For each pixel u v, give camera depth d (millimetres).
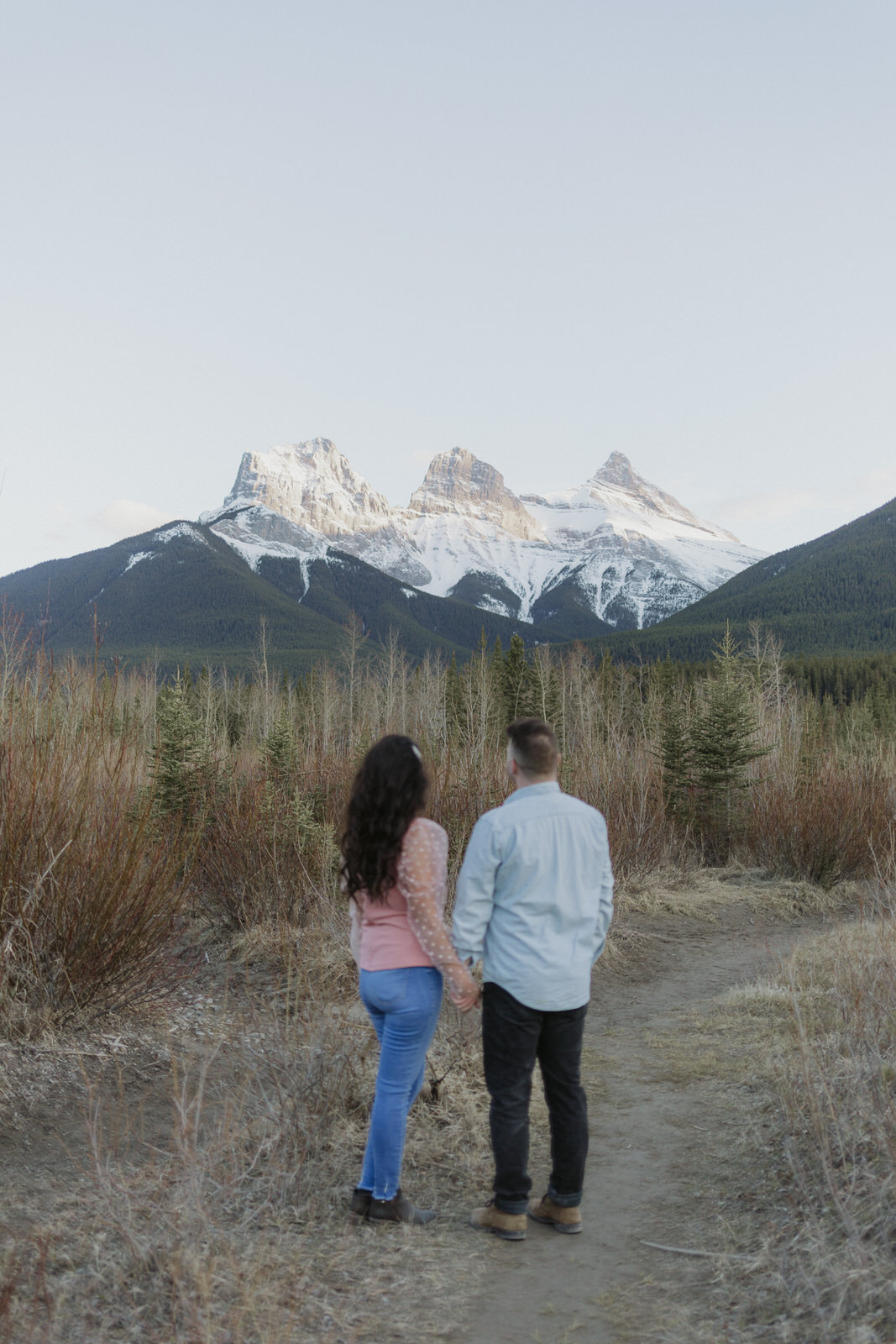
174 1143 3270
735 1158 3561
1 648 4938
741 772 12461
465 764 9430
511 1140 2980
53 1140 3418
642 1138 3846
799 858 10422
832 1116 3299
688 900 9414
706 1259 2812
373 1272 2703
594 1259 2842
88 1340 2221
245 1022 4723
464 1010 2922
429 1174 3414
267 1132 3508
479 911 2941
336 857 7051
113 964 4504
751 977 6695
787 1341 2307
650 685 24109
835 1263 2557
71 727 5043
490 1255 2859
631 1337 2377
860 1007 4492
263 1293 2471
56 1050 4098
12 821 4402
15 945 4293
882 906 7672
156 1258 2588
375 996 2930
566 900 2982
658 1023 5617
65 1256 2621
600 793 11172
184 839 6551
